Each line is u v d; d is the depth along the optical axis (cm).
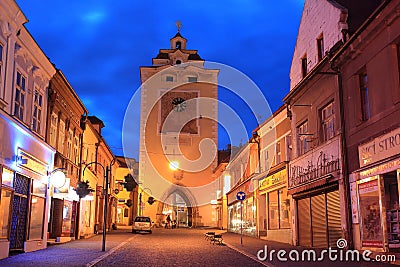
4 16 1470
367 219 1491
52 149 2009
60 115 2236
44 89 1978
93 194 3212
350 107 1648
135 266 1316
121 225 5547
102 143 3553
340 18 1828
